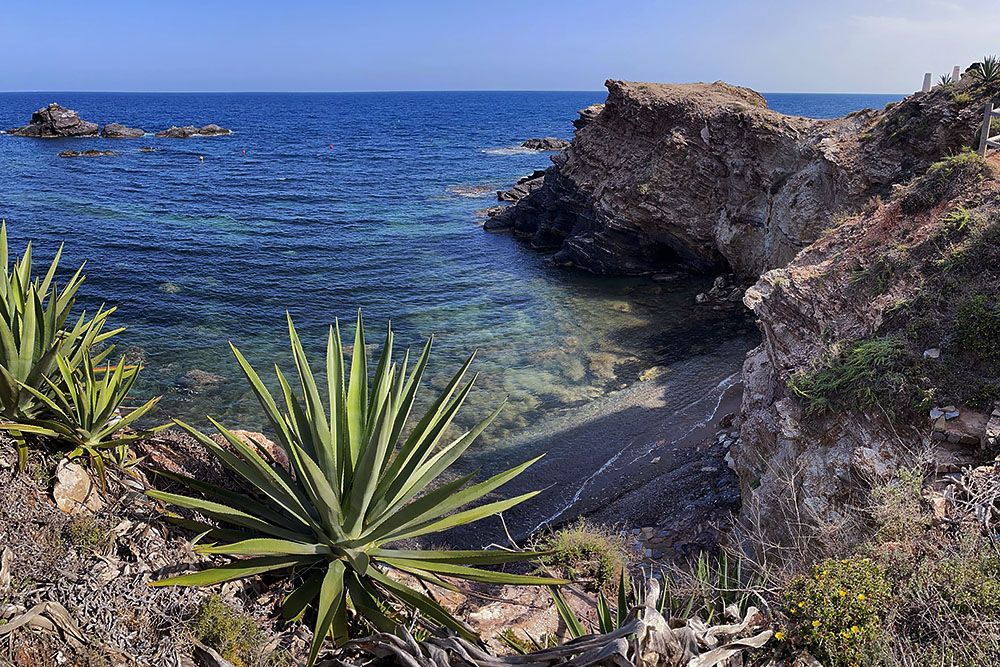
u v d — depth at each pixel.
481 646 4.96
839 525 6.28
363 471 4.86
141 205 47.06
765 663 4.44
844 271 10.81
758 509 8.84
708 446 14.19
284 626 4.96
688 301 26.70
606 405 17.12
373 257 34.94
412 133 122.38
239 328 23.69
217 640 4.32
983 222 9.24
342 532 5.17
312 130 127.19
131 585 4.38
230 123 144.00
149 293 27.19
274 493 5.38
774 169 25.11
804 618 4.55
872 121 21.61
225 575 4.57
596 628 6.38
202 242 36.56
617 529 11.31
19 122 125.44
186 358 20.52
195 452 6.06
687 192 29.16
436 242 38.78
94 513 4.96
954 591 4.61
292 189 56.88
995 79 16.70
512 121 160.62
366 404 5.55
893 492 6.13
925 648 4.34
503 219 41.75
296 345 5.63
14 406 5.43
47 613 3.83
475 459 14.69
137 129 103.06
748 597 5.29
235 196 52.47
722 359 19.95
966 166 10.61
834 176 20.17
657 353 20.92
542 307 26.55
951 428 7.14
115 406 5.64
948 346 8.05
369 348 22.17
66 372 5.34
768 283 12.53
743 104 29.34
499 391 18.38
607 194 31.95
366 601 5.09
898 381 7.93
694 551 9.61
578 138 37.25
